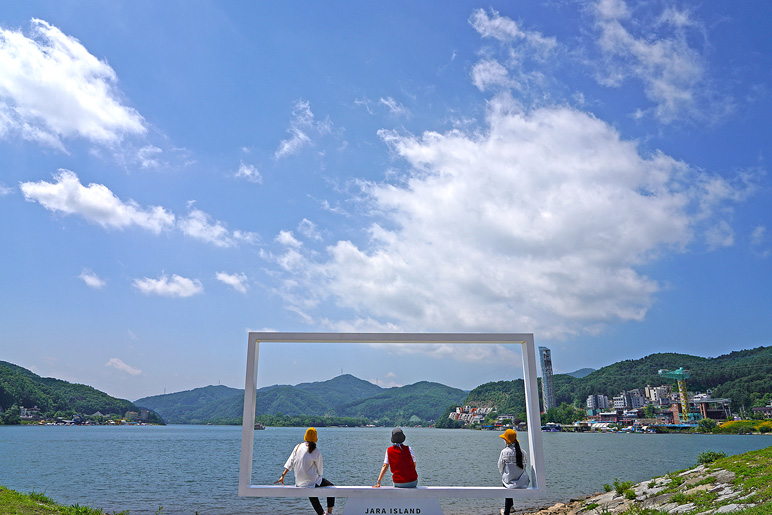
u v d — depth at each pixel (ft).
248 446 27.40
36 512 34.47
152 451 213.05
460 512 56.54
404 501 27.20
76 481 107.55
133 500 74.90
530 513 51.85
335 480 98.68
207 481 107.86
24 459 170.91
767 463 36.78
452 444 250.16
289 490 26.96
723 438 379.14
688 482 39.47
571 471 119.44
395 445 28.14
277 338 28.63
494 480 97.35
